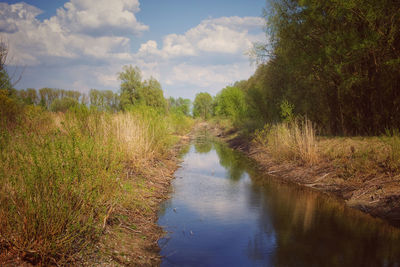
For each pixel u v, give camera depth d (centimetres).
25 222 339
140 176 808
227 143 2231
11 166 400
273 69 1648
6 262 309
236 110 2770
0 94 782
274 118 1725
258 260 438
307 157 1016
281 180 977
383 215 603
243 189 858
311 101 1384
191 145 2088
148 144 1052
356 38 1002
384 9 896
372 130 1133
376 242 495
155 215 615
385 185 686
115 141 790
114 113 1041
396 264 421
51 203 360
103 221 448
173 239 507
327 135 1322
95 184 463
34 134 511
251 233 540
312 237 521
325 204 709
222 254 457
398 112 1027
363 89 1124
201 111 8125
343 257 446
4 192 356
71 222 386
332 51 1066
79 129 736
